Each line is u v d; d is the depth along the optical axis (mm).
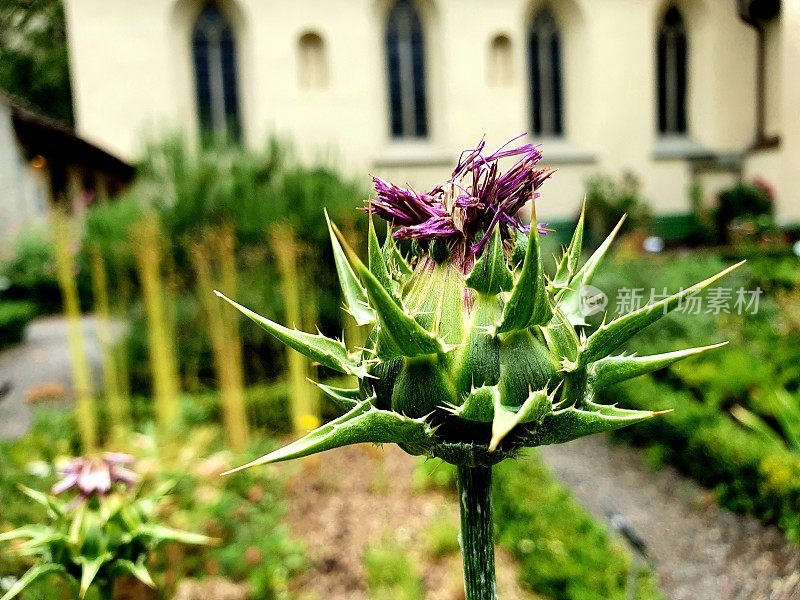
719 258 13812
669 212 23422
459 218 1683
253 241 8055
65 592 3691
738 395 7000
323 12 20891
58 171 19062
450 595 4703
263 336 8102
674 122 24688
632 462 7652
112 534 2812
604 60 23031
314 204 8211
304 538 5539
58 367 10805
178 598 4062
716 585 4992
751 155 23172
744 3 22781
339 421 1474
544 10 23297
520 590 4852
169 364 7512
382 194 1727
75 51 19875
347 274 1885
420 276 1724
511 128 22312
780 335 7703
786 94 19891
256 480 6086
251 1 20516
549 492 5957
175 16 20531
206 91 21281
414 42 22344
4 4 27234
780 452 5934
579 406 1604
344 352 1738
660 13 24094
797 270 10852
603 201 21766
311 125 21094
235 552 4715
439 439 1567
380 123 21703
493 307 1614
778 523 5633
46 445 5957
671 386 8086
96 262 7676
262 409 7641
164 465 5070
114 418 6945
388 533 5523
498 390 1479
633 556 5133
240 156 9438
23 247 15922
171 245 8031
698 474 6793
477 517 1705
